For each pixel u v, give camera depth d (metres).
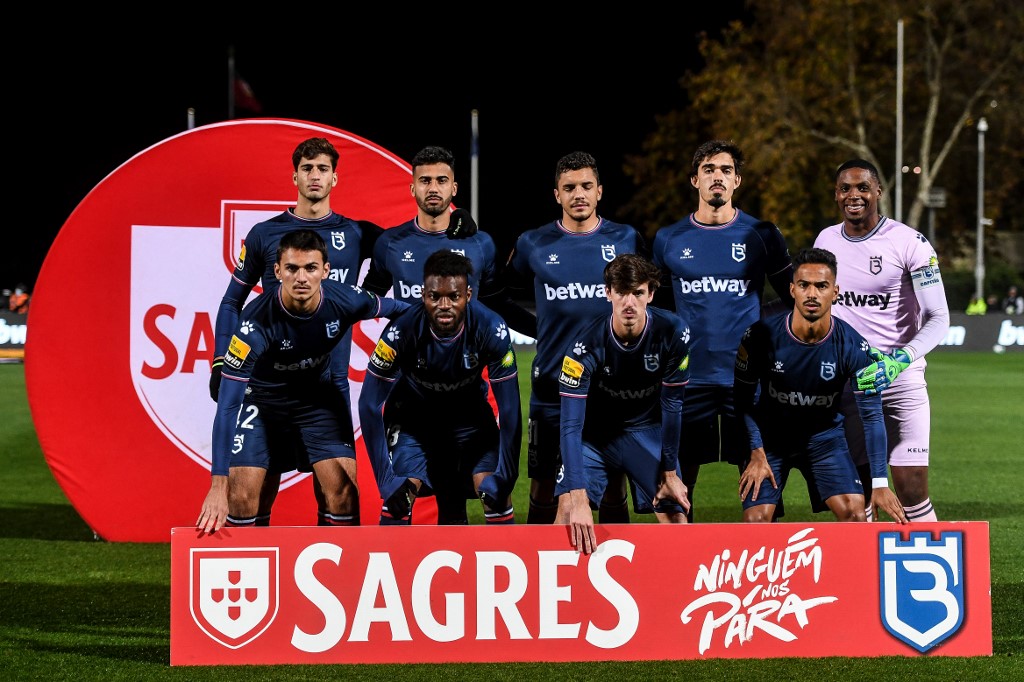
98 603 10.73
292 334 10.29
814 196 67.88
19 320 45.12
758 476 10.21
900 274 11.52
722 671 8.52
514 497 17.38
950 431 24.11
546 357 11.24
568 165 10.91
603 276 11.00
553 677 8.39
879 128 67.56
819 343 10.16
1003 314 48.56
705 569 8.73
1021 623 9.97
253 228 11.52
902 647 8.80
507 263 11.71
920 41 65.88
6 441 23.27
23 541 13.76
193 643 8.62
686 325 10.04
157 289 13.67
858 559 8.78
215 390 11.12
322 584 8.61
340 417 11.12
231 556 8.59
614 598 8.70
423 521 14.17
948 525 8.82
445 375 10.34
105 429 13.66
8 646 9.30
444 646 8.63
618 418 10.59
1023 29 64.62
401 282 11.39
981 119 65.06
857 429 11.80
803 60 64.75
